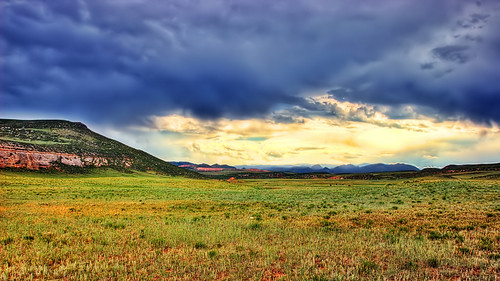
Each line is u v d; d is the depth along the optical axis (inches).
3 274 387.5
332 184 5236.2
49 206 1318.9
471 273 354.3
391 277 357.4
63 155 6717.5
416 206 1117.1
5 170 5007.4
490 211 877.8
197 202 1617.9
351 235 598.5
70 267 414.3
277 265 404.2
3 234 657.0
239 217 969.5
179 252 500.7
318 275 358.0
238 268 398.3
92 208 1257.4
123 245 553.9
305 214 994.7
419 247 468.4
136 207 1333.7
